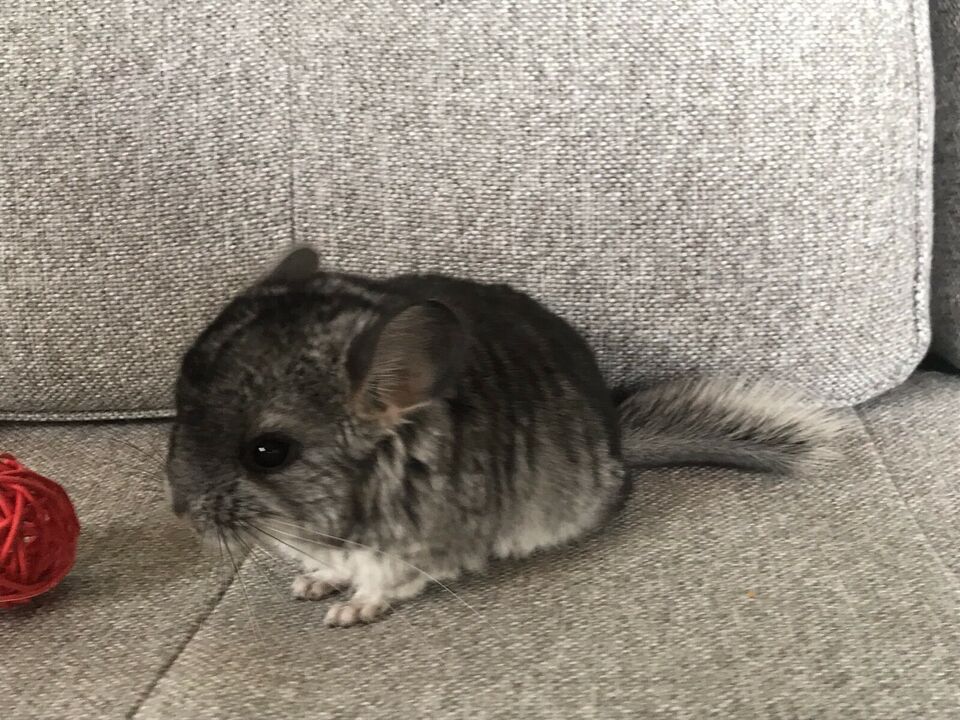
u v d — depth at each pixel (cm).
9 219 50
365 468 40
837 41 47
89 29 48
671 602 41
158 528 46
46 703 38
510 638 40
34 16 48
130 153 49
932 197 51
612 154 48
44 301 51
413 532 41
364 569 42
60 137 49
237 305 42
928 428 50
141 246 50
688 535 45
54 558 41
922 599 40
